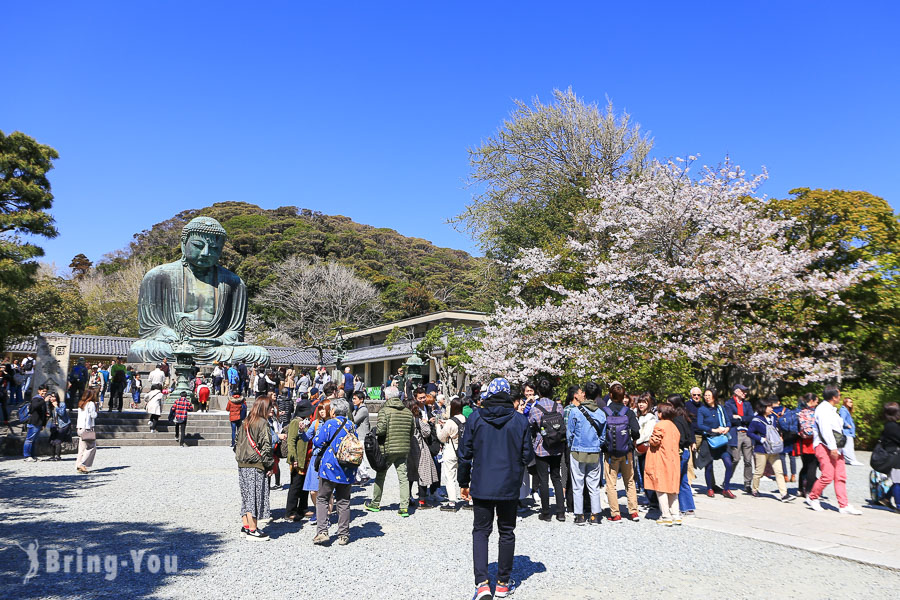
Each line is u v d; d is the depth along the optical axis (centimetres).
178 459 1483
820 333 1830
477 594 507
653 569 611
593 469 831
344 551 676
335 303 5216
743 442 1079
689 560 644
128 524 794
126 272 5700
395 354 3938
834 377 1706
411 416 898
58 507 895
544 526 812
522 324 1989
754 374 1894
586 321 1842
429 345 2778
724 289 1655
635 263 1856
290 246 6394
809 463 985
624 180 2034
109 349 3859
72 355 3675
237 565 617
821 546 693
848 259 1845
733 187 1809
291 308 5266
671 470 812
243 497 724
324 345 4659
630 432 836
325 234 6919
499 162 3256
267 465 736
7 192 1847
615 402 857
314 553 666
